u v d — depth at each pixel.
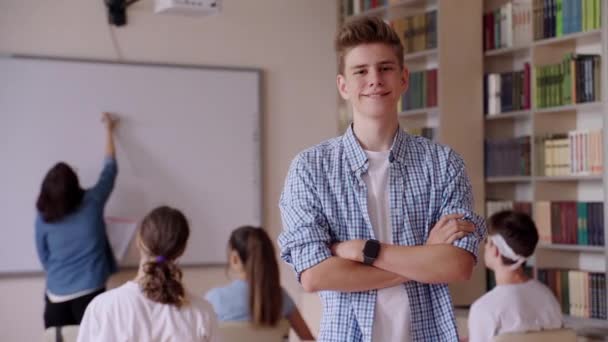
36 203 5.39
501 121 5.85
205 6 5.14
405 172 2.01
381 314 1.94
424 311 1.96
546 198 5.31
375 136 2.01
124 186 5.88
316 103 6.46
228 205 6.16
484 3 5.86
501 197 5.84
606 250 4.83
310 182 2.02
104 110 5.82
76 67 5.76
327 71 6.50
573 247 5.05
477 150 5.67
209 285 6.11
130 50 5.93
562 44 5.31
